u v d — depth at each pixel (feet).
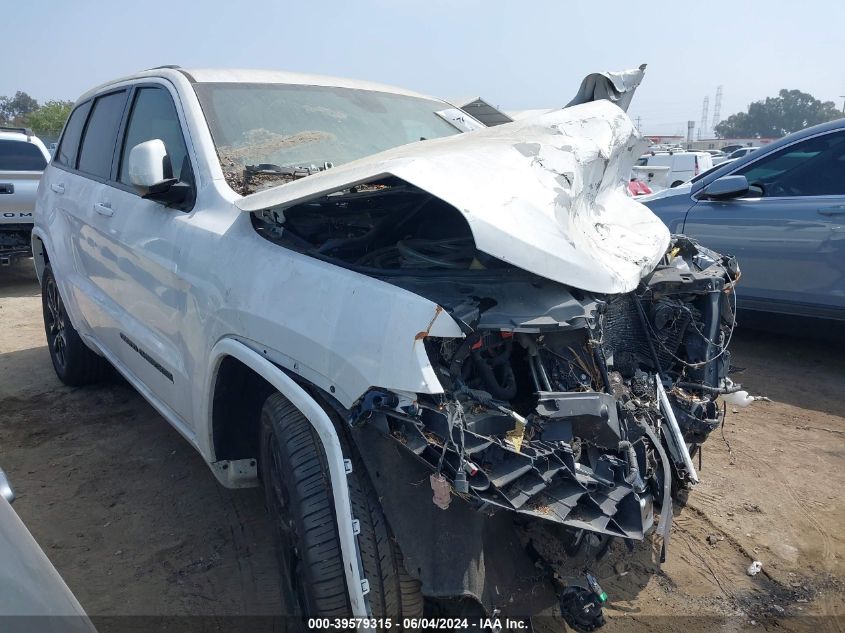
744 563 9.67
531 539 7.02
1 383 16.60
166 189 9.63
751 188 18.02
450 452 5.97
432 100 14.23
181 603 8.86
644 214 10.89
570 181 8.11
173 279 9.30
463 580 6.36
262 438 7.78
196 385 8.83
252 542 10.14
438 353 6.57
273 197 7.81
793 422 14.17
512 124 9.51
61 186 14.92
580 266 7.23
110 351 12.89
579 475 6.55
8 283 30.89
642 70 11.10
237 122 10.56
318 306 6.93
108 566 9.59
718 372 10.23
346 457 6.42
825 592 9.09
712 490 11.52
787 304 17.11
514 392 7.06
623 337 9.49
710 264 10.91
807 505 11.09
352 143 11.27
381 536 6.39
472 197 7.07
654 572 9.46
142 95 12.19
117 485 11.72
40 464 12.46
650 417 8.55
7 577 4.39
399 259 8.01
